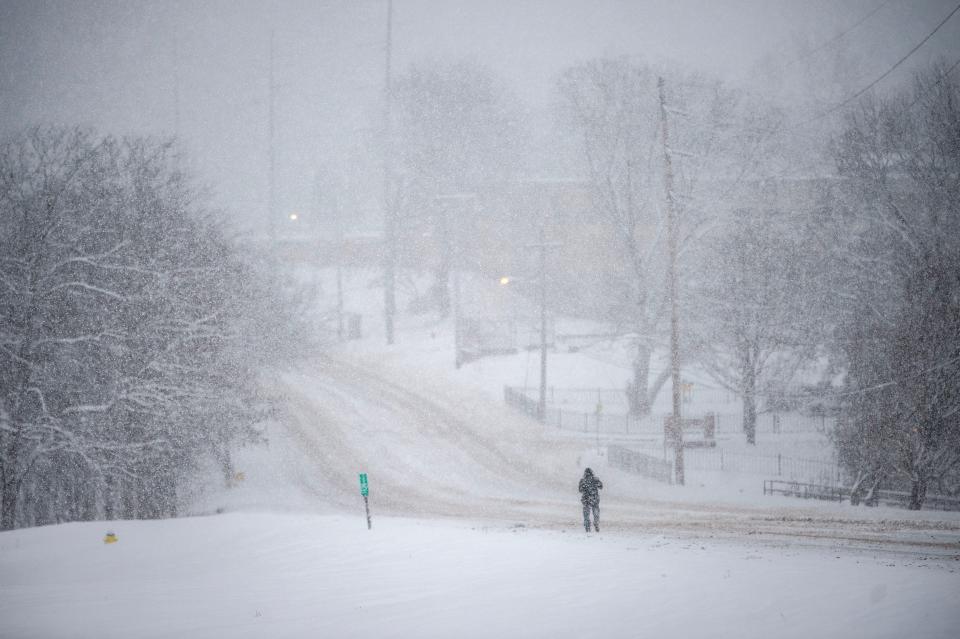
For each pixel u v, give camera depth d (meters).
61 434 58.03
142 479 60.88
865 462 61.22
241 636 17.97
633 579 23.02
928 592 18.95
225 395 67.00
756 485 70.94
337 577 27.36
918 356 57.34
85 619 21.00
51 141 64.19
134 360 60.94
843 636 15.42
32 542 42.19
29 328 58.72
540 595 21.23
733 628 16.62
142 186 66.06
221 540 41.44
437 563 28.77
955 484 61.75
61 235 61.56
